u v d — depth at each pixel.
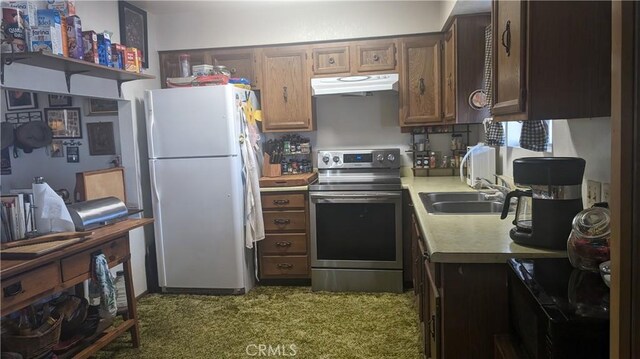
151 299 3.31
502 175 2.97
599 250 1.14
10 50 1.99
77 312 2.31
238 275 3.31
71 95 2.62
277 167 3.74
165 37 3.76
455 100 3.14
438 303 1.53
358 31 3.55
